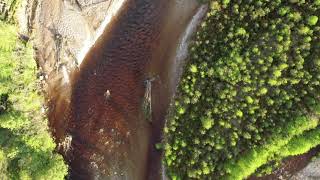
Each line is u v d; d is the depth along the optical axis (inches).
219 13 2027.6
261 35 1931.6
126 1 2358.5
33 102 2321.6
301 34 1863.9
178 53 2208.4
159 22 2311.8
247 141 1940.2
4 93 2257.6
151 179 2256.4
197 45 2063.2
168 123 2133.4
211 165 1984.5
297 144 1865.2
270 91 1927.9
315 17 1819.6
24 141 2208.4
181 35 2218.3
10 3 2320.4
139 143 2313.0
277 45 1877.5
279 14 1905.8
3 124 2199.8
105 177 2349.9
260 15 1930.4
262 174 1957.4
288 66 1892.2
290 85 1900.8
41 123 2325.3
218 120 1991.9
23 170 2165.4
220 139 1972.2
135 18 2361.0
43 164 2231.8
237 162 1939.0
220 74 1972.2
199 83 2052.2
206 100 2022.6
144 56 2346.2
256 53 1920.5
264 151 1888.5
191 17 2190.0
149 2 2335.1
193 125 2054.6
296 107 1889.8
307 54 1867.6
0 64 2237.9
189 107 2076.8
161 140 2235.5
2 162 2183.8
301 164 1920.5
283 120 1888.5
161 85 2274.9
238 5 1978.3
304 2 1872.5
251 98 1932.8
